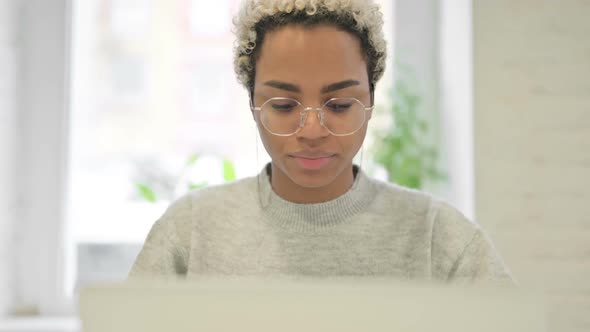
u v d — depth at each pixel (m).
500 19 1.76
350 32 0.84
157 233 1.03
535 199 1.76
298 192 0.98
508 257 1.76
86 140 2.05
